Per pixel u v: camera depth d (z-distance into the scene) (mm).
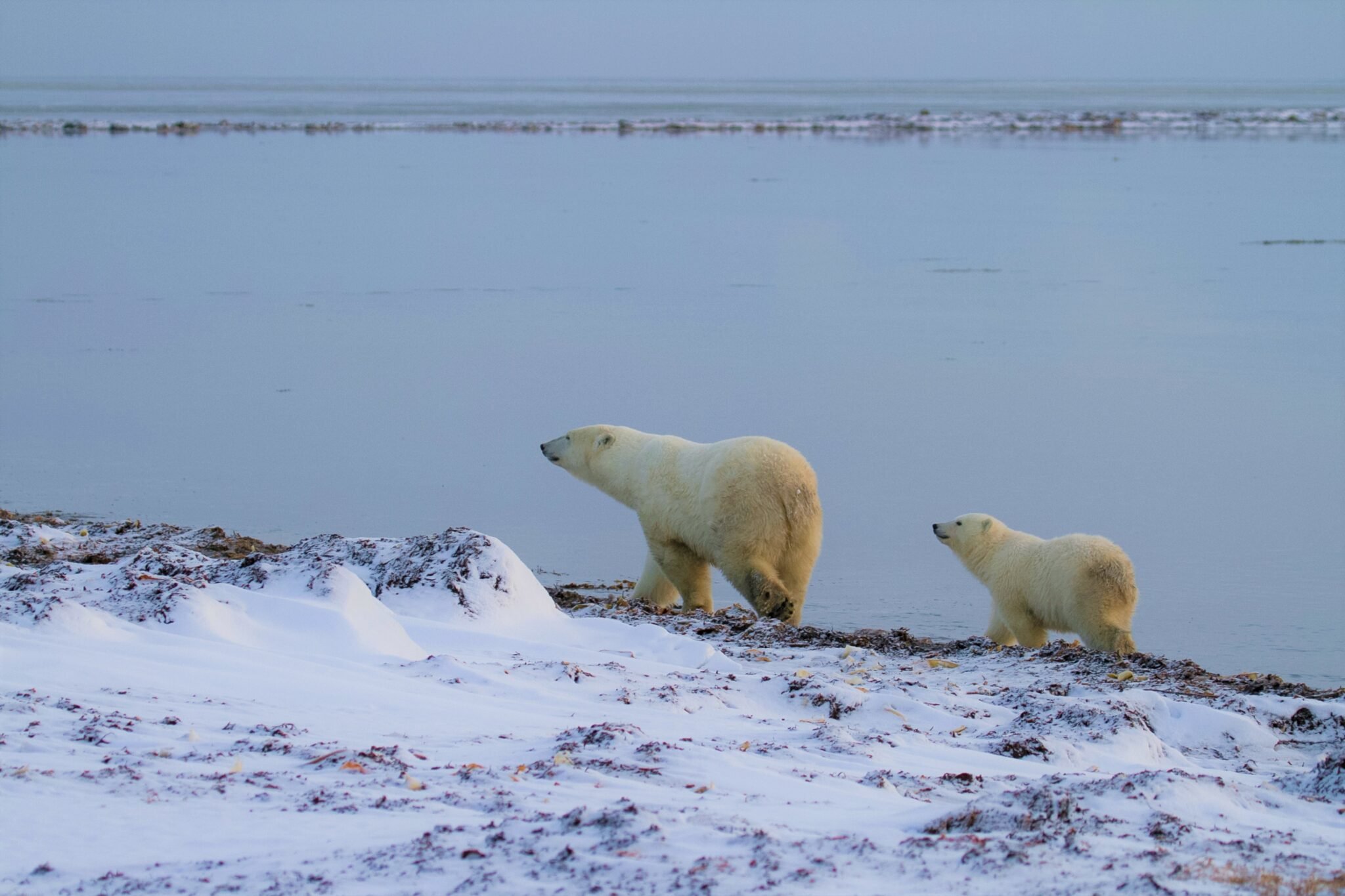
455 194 74500
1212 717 11125
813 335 36344
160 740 8367
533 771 8008
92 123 136250
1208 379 30969
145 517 20969
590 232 58844
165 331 36031
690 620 15812
